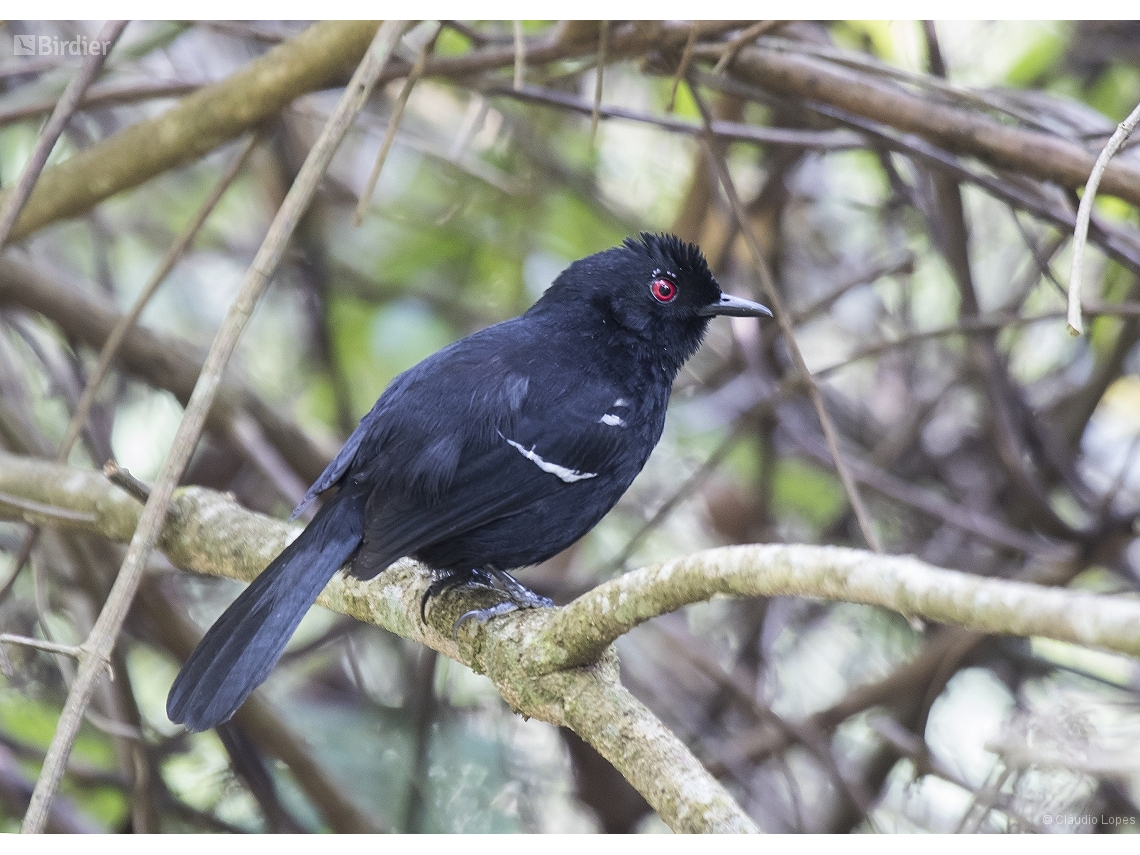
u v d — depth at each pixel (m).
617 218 12.60
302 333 13.20
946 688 11.30
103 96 9.64
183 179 13.55
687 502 13.30
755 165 13.17
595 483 8.04
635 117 9.29
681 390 12.76
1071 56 11.42
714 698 12.05
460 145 9.49
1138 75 11.63
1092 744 8.02
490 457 7.59
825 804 12.12
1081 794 8.66
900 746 10.18
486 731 11.80
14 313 10.89
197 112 8.59
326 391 12.79
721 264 12.13
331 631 11.59
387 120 12.66
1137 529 10.34
